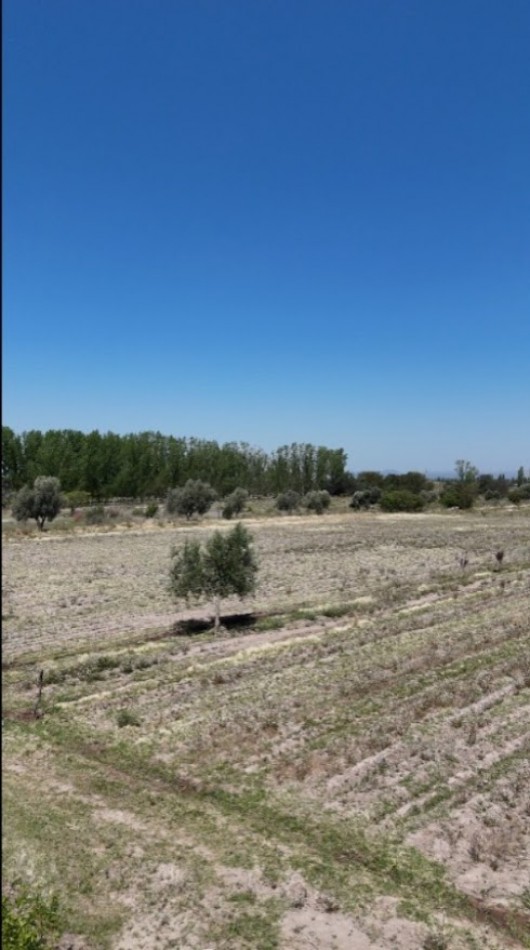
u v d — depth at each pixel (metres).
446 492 120.88
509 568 46.38
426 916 10.48
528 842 12.84
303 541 67.00
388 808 14.02
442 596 37.12
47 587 41.56
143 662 24.52
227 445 136.75
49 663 25.14
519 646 26.19
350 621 31.30
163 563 51.50
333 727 18.30
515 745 17.06
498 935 10.16
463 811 13.88
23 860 11.38
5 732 18.02
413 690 21.23
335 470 141.88
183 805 14.08
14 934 8.28
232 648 26.83
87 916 10.16
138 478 111.69
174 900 10.64
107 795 14.47
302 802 14.26
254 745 17.19
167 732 18.05
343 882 11.32
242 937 9.83
